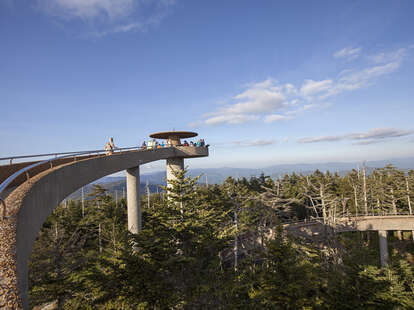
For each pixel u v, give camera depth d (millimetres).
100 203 37125
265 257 13602
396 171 52594
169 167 29469
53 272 17250
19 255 4465
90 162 14570
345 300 15281
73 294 15641
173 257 13578
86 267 14102
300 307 11836
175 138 30188
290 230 22203
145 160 23000
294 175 66125
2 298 3453
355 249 21062
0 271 3852
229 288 15055
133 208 22062
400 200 50500
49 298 15992
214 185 37438
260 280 13383
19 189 6742
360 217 33469
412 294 16906
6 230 4742
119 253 13555
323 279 14852
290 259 12938
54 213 31703
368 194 51062
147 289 11945
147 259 13961
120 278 12062
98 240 28719
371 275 16797
